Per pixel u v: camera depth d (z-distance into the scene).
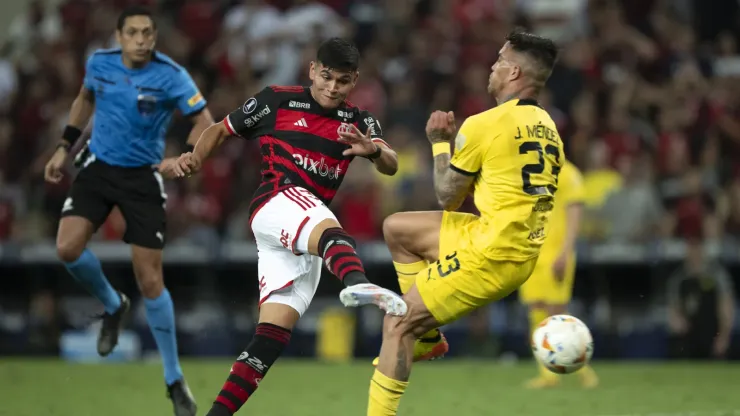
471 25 58.38
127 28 25.06
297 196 19.94
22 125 56.44
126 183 25.28
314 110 20.56
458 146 20.22
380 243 45.12
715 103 54.91
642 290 45.72
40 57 59.78
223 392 19.38
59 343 46.03
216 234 48.31
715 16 62.38
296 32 58.34
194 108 25.70
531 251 20.06
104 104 25.34
